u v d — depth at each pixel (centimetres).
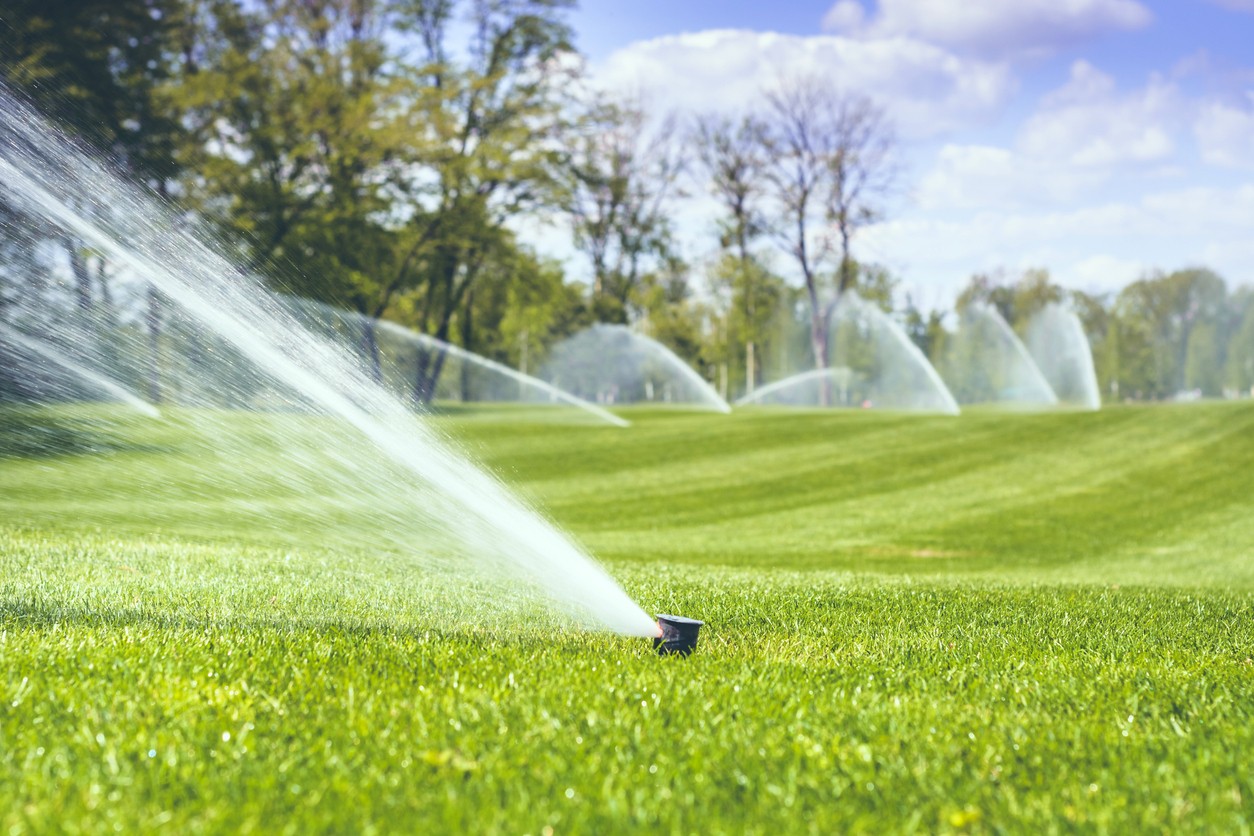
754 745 340
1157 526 2167
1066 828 285
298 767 308
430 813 277
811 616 642
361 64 3344
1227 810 298
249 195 3095
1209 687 451
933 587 867
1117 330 8756
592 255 5441
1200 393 8575
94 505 1424
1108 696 428
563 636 527
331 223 3338
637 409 4500
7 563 745
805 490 2616
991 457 3097
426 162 3506
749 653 505
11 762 304
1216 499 2483
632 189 5253
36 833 258
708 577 883
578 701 383
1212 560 1742
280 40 3266
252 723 340
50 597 591
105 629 491
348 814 275
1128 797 309
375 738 334
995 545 1898
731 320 6612
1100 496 2531
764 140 5138
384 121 3331
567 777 306
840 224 5141
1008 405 5894
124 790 286
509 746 329
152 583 667
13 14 2156
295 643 477
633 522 2155
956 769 325
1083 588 915
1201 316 8725
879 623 631
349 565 809
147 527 1193
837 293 5456
